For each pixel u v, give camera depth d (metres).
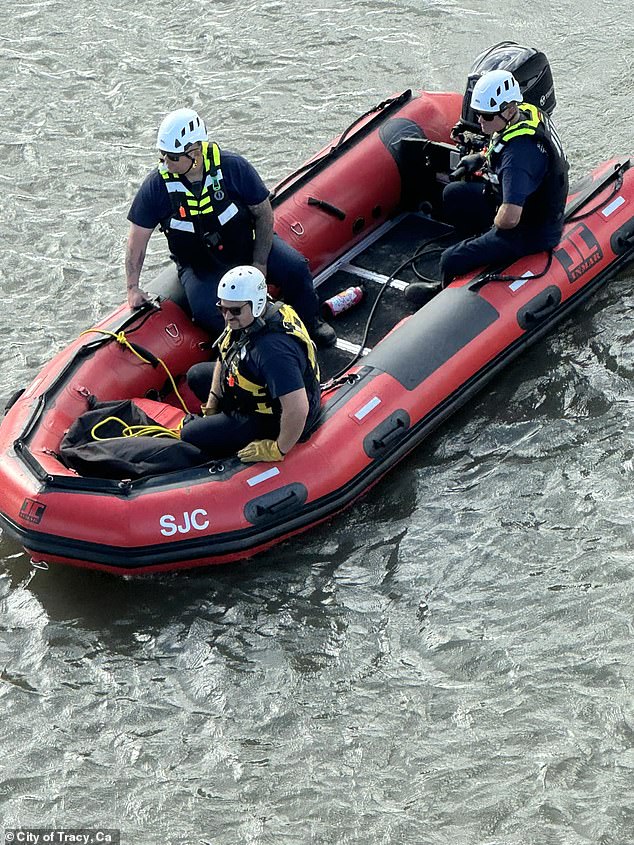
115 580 20.77
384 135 26.62
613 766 17.05
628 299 25.16
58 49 36.34
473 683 18.42
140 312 23.09
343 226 25.98
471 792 16.97
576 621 19.08
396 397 21.62
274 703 18.53
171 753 17.97
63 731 18.42
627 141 30.67
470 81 24.80
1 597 20.73
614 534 20.38
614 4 35.88
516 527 20.80
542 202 22.56
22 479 20.50
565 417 22.77
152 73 35.06
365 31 35.88
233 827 16.92
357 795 17.12
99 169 31.64
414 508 21.41
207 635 19.72
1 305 27.58
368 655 19.08
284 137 32.19
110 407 21.53
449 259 23.69
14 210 30.41
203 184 21.30
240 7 37.53
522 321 23.27
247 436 20.38
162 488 20.14
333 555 20.77
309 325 23.89
